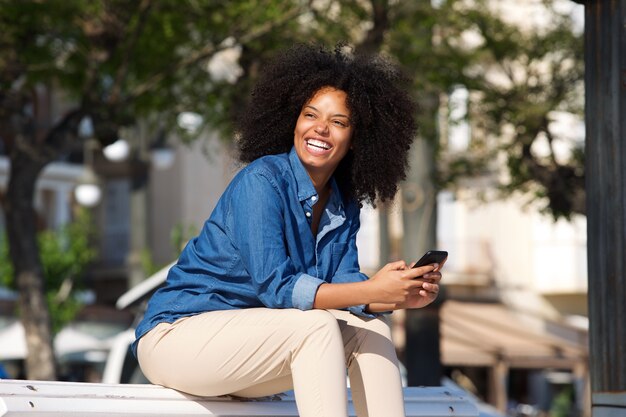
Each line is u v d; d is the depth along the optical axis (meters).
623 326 4.69
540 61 16.34
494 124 16.19
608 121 4.78
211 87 15.73
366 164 4.63
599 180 4.80
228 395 4.46
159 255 38.72
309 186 4.41
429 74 15.38
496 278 40.84
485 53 16.59
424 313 12.55
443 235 41.28
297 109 4.57
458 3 15.99
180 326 4.33
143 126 21.00
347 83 4.52
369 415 4.19
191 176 38.19
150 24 15.00
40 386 4.04
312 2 14.05
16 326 26.36
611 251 4.73
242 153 4.72
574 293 40.91
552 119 15.78
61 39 14.55
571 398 39.28
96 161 39.44
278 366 4.14
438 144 16.27
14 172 14.56
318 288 4.14
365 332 4.26
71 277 29.86
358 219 4.71
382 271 4.14
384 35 14.37
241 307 4.36
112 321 32.06
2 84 14.32
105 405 4.10
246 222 4.25
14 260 14.78
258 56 14.30
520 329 37.25
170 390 4.34
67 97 16.70
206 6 14.14
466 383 38.69
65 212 38.88
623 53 4.75
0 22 14.19
